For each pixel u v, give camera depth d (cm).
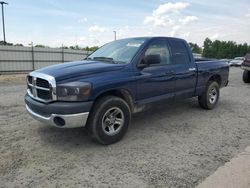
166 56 518
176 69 526
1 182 299
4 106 687
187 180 302
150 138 445
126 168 334
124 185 292
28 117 567
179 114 608
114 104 406
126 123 430
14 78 1864
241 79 1509
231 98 828
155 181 300
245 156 370
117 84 409
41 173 320
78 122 371
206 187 286
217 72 655
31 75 415
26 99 430
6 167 334
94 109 389
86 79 380
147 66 464
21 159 358
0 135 450
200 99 645
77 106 364
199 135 462
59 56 3005
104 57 493
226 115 605
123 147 404
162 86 497
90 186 291
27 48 2708
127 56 461
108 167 337
